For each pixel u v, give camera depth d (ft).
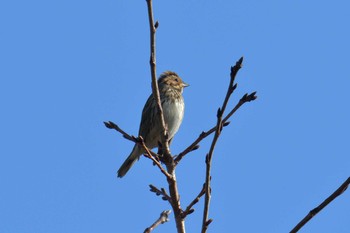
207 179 26.27
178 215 29.30
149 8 28.96
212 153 26.00
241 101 28.91
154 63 29.99
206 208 26.30
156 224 28.91
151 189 30.58
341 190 23.67
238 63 24.27
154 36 29.37
